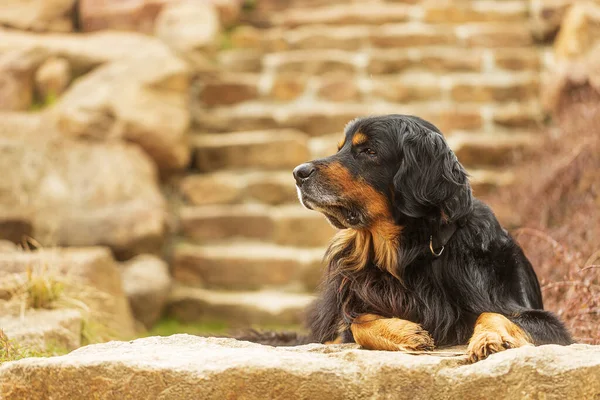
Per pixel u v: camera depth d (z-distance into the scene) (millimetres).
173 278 7598
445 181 3295
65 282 4953
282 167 8406
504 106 8984
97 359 2688
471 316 3254
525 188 6793
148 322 6875
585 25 9070
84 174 7469
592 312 4004
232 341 3227
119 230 7199
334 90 9188
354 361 2721
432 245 3316
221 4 10586
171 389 2611
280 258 7418
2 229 6871
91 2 10516
